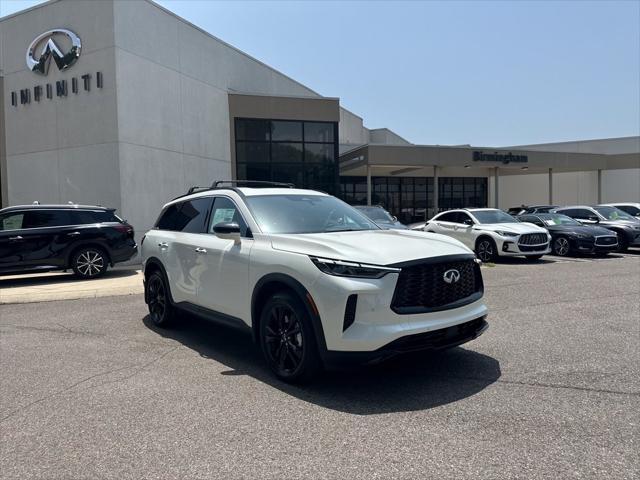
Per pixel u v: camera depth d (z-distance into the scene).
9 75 17.31
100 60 15.59
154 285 7.08
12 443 3.54
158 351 5.84
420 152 28.86
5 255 11.08
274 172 23.58
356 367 4.11
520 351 5.40
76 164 16.08
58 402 4.29
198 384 4.67
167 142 17.77
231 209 5.64
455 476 2.95
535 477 2.92
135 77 16.17
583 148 43.31
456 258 4.46
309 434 3.56
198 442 3.48
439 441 3.40
